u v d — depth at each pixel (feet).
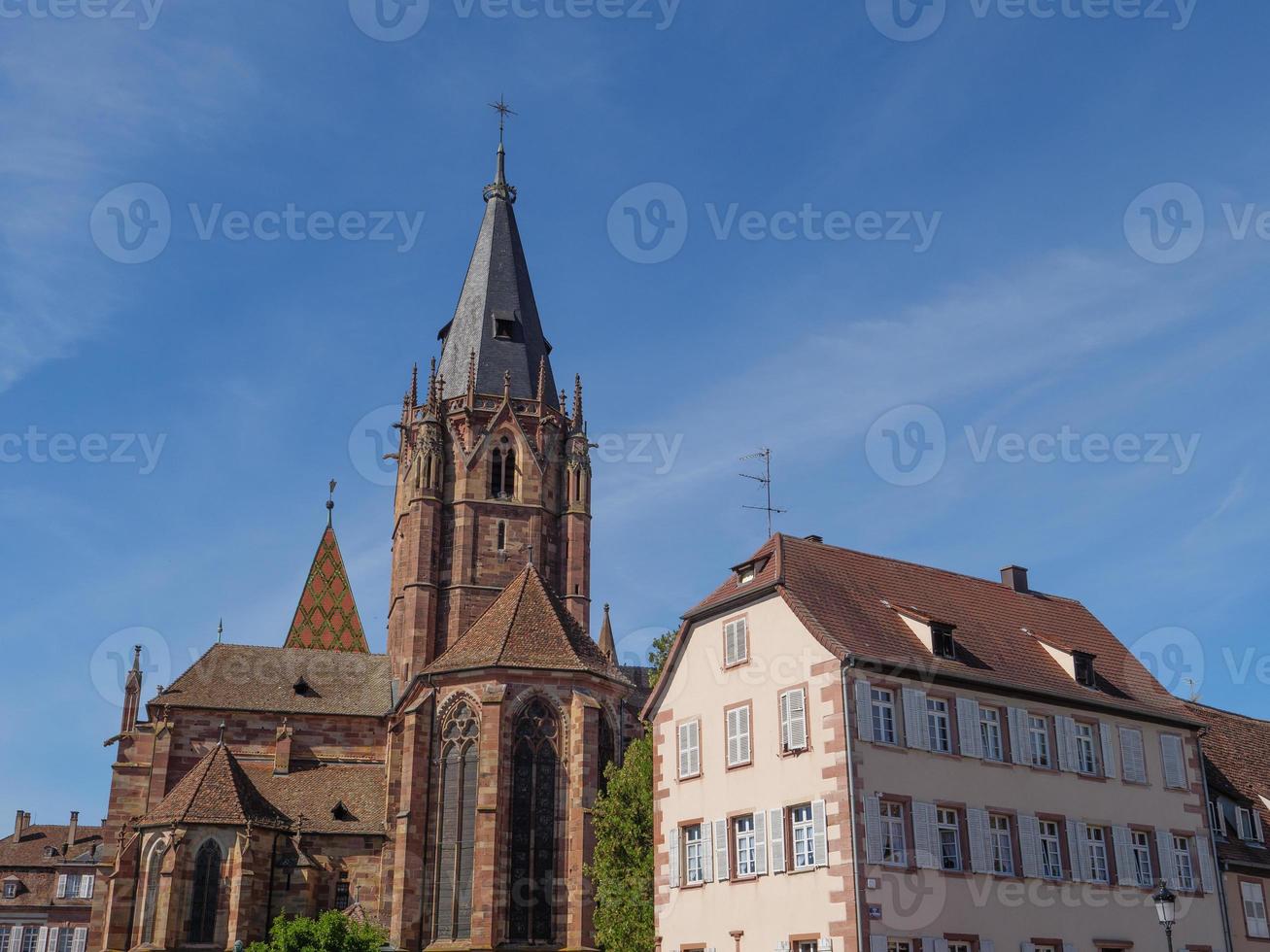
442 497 288.10
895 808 143.74
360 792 264.11
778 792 150.10
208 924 231.91
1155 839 165.48
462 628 277.23
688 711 168.04
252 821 239.50
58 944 418.72
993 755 154.30
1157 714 172.76
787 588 156.15
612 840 198.59
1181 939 162.30
